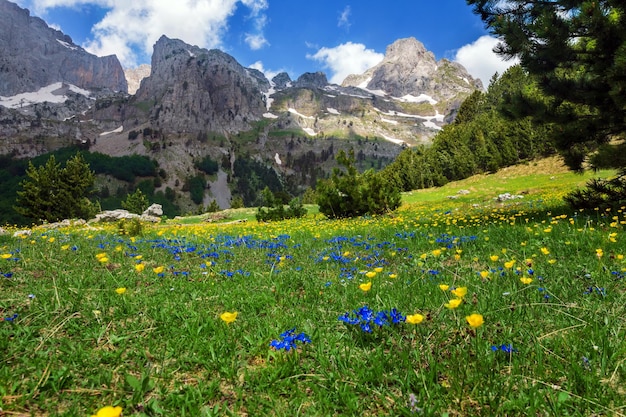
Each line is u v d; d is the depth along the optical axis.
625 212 9.34
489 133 75.94
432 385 2.40
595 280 4.43
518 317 3.47
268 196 33.97
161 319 3.73
